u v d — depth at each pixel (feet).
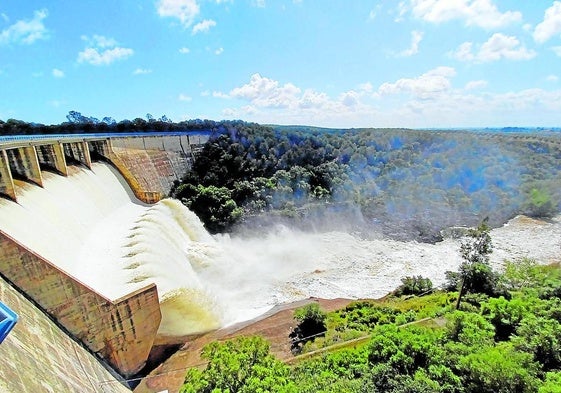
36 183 121.39
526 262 173.68
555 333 87.81
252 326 122.31
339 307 138.41
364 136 356.79
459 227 239.09
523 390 68.69
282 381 59.98
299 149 294.25
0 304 44.42
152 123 316.40
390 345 79.77
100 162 190.60
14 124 245.45
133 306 91.71
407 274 174.29
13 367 50.78
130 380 91.76
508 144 349.61
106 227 142.92
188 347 110.22
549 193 273.54
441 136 350.84
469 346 83.76
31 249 84.89
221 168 255.09
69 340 78.95
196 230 188.24
